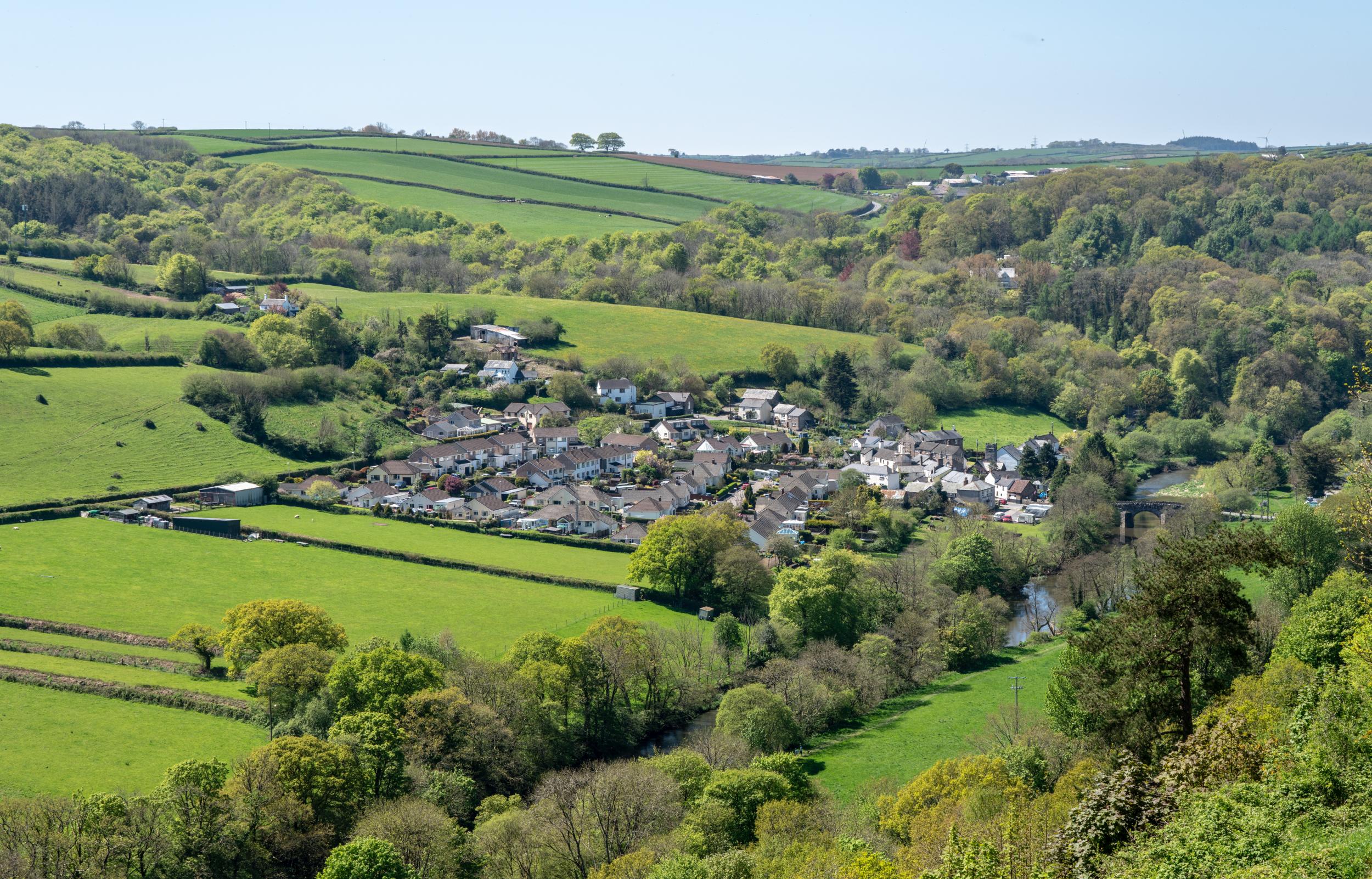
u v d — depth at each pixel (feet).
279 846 278.87
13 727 346.54
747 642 458.91
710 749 347.36
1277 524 445.78
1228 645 224.33
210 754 334.85
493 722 342.85
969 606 467.93
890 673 430.20
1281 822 175.22
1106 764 234.99
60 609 455.22
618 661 391.65
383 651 363.35
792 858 247.70
